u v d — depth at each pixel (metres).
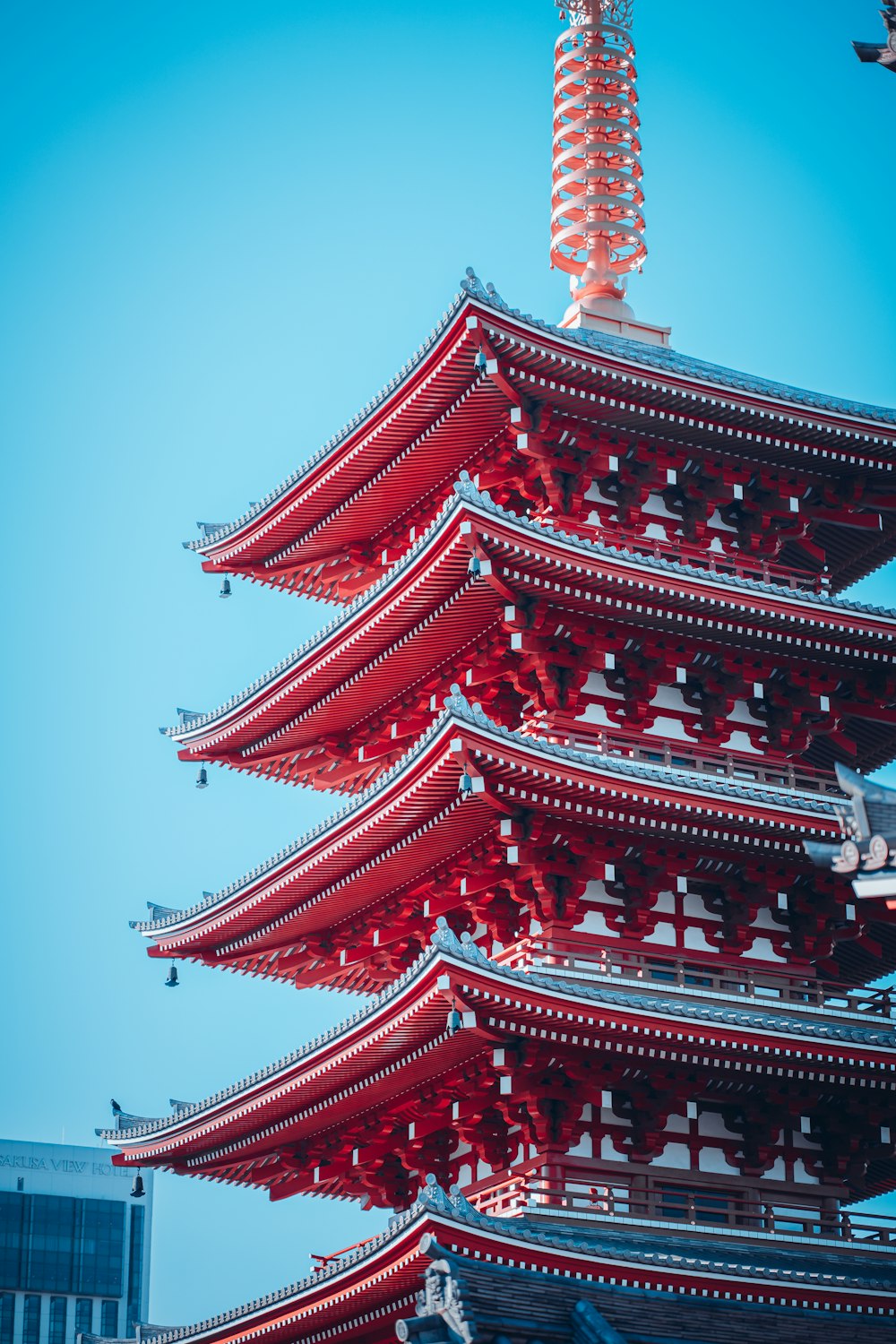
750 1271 35.41
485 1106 39.03
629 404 43.47
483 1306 32.47
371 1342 39.34
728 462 45.59
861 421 45.31
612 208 50.50
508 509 45.69
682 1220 38.00
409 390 43.06
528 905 40.56
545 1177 37.59
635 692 42.69
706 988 40.56
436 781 38.38
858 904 42.56
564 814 39.34
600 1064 38.31
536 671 41.78
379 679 45.22
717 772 43.12
